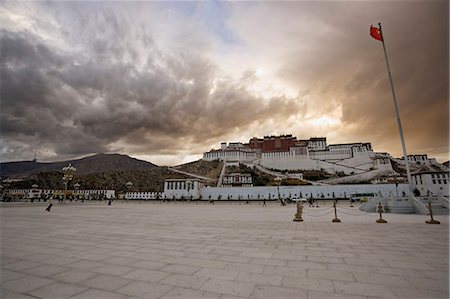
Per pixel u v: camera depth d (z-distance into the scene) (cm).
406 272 513
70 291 422
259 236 991
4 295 406
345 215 2005
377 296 393
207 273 514
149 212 2603
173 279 479
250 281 464
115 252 716
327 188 6438
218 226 1343
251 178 9262
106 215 2183
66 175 5022
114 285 449
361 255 659
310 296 393
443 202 2055
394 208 2202
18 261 617
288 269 537
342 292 409
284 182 9244
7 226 1348
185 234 1058
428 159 11131
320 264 575
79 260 625
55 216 2030
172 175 11181
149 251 728
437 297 388
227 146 13338
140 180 11856
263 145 12475
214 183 9406
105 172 13162
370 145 11462
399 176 8112
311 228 1219
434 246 771
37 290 427
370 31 2773
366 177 9356
